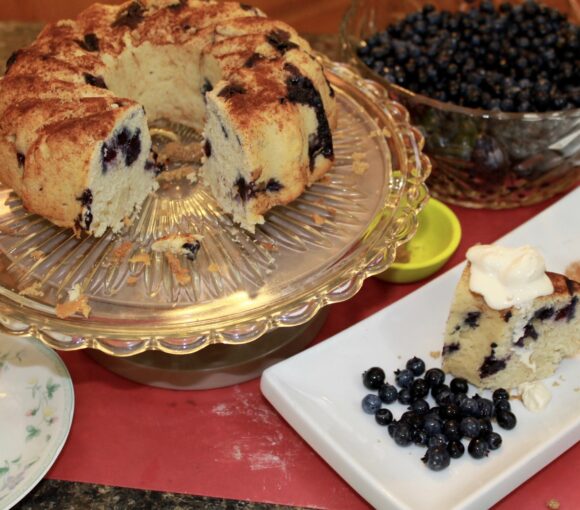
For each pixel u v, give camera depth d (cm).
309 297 63
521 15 92
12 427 65
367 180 73
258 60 73
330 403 67
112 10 81
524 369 69
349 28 92
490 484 61
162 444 67
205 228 71
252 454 66
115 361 70
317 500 64
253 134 68
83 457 66
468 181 81
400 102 79
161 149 79
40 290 65
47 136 68
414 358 69
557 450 64
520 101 83
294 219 71
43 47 76
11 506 61
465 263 74
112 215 71
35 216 71
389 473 63
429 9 94
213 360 69
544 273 67
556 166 79
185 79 80
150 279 66
